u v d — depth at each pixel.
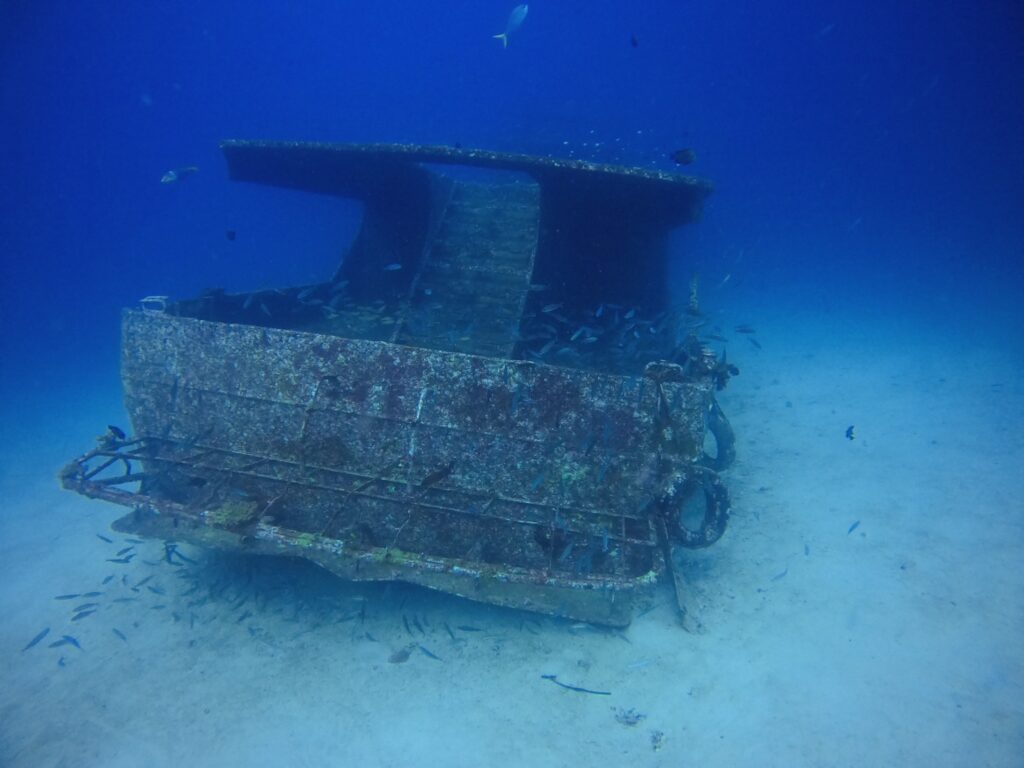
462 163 6.60
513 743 4.30
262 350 6.03
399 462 5.75
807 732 4.16
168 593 6.23
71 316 29.88
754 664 4.83
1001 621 4.93
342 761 4.23
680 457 5.12
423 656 5.15
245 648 5.35
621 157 16.42
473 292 7.76
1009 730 3.97
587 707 4.58
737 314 20.22
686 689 4.67
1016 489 6.77
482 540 5.54
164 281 36.31
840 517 6.82
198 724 4.58
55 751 4.43
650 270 8.18
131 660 5.29
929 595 5.37
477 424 5.53
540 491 5.51
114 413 13.85
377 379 5.72
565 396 5.30
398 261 9.78
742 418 10.31
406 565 5.12
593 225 7.58
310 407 5.80
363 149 6.71
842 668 4.68
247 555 6.55
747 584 5.85
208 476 5.91
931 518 6.52
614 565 5.23
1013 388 9.91
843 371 12.39
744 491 7.71
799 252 36.34
